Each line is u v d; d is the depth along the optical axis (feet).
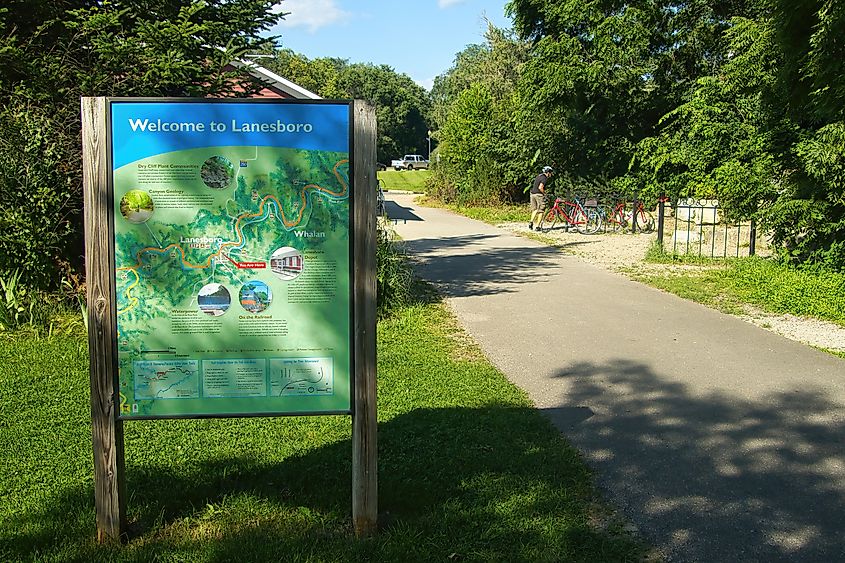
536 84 88.63
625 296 36.65
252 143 12.14
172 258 12.17
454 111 124.57
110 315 12.10
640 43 80.18
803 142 36.14
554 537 12.69
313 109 12.16
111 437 12.26
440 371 23.16
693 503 14.26
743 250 53.01
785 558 12.30
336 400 12.59
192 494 14.25
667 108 84.23
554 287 39.50
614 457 16.48
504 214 94.63
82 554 12.00
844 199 34.40
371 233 12.34
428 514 13.37
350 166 12.25
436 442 16.93
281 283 12.35
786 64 35.96
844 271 35.29
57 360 23.67
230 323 12.34
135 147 11.99
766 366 23.97
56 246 29.40
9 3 30.04
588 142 91.30
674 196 69.15
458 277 43.34
